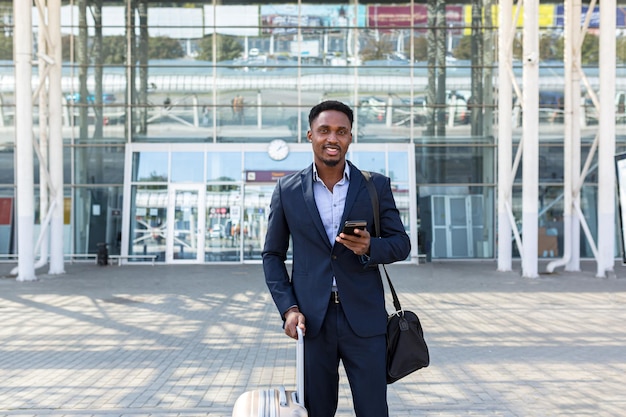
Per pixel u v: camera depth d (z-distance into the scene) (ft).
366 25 76.28
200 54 75.82
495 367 24.53
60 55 59.11
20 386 22.12
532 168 55.47
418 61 76.33
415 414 18.95
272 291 10.73
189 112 75.46
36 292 46.83
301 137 75.97
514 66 75.92
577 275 58.13
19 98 52.34
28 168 53.21
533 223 55.88
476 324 33.60
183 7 75.66
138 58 75.46
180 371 24.14
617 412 18.99
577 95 60.64
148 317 36.22
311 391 10.71
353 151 74.23
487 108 76.02
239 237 73.31
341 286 10.52
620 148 76.84
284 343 29.25
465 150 75.92
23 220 53.57
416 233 72.43
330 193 10.75
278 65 76.07
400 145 74.64
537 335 30.68
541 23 76.28
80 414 18.97
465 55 76.28
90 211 74.43
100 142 74.79
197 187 73.56
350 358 10.59
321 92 76.13
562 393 21.01
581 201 76.43
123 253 72.02
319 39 76.33
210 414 18.95
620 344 28.58
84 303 41.52
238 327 33.19
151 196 73.36
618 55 76.79
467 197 75.72
